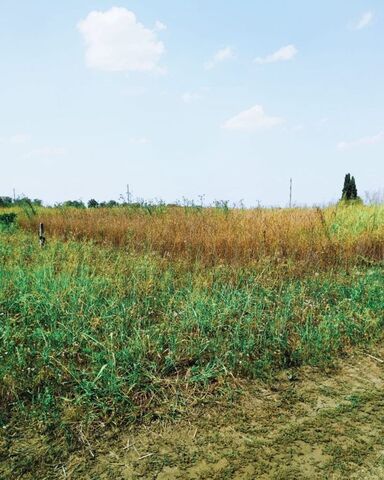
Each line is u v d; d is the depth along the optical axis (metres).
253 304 5.47
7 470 2.68
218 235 8.45
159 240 9.05
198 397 3.54
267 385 3.80
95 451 2.89
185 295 5.55
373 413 3.35
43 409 3.26
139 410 3.34
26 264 7.06
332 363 4.25
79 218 14.12
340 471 2.66
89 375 3.66
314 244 8.17
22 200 22.31
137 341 4.08
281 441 2.98
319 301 5.75
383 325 5.17
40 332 4.18
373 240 8.73
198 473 2.66
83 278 5.67
